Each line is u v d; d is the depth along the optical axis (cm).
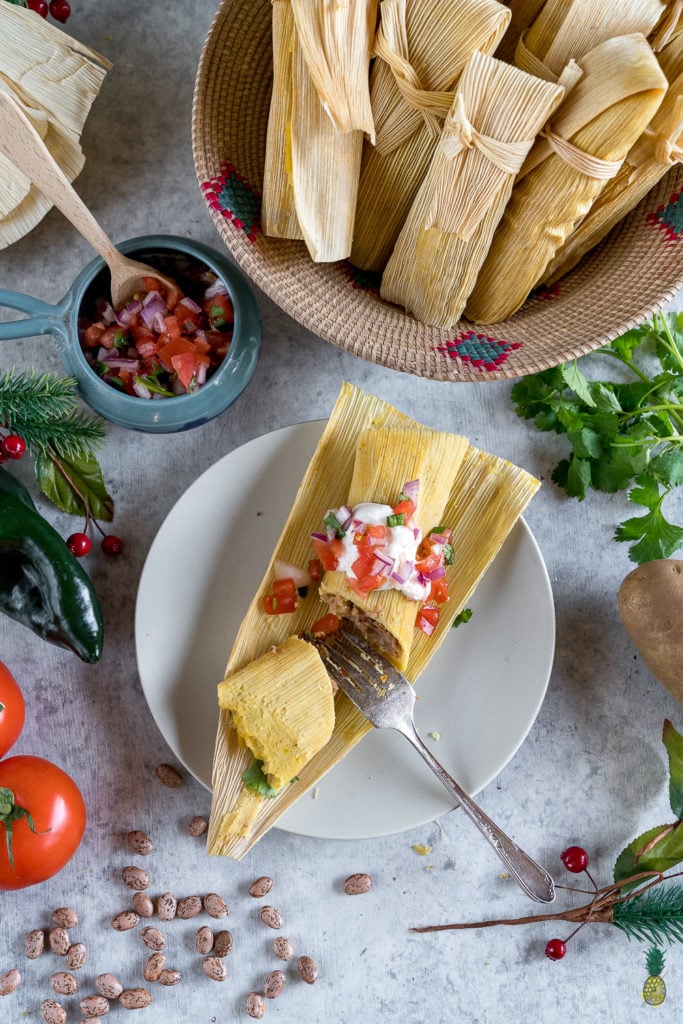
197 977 75
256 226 68
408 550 66
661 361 76
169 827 75
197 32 77
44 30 71
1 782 70
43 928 75
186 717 71
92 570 76
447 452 69
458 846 75
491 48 63
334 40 62
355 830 70
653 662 71
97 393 71
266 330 77
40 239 77
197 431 77
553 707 76
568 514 77
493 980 75
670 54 63
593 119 62
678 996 75
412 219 66
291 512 70
